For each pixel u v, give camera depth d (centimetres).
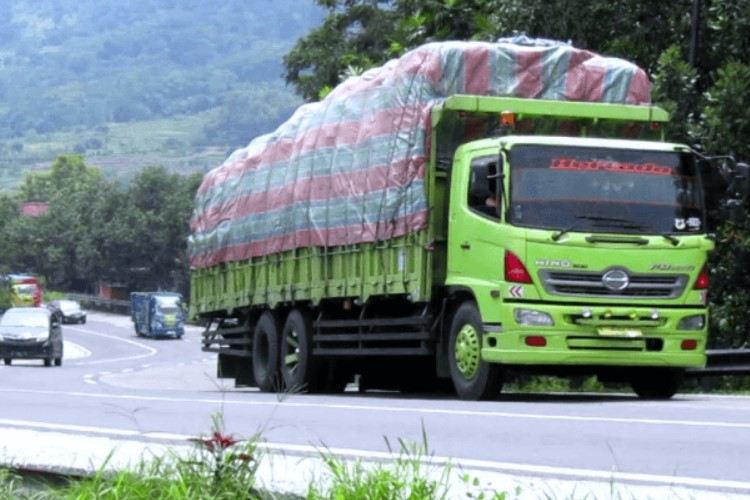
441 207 3472
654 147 3309
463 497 1344
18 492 1526
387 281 3666
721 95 4975
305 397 3550
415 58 3581
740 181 3312
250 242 4641
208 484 1375
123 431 2283
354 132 3891
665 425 2298
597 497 1380
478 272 3281
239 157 4912
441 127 3475
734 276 5006
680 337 3253
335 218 3972
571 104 3522
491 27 5644
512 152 3225
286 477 1438
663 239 3253
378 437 2197
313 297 4125
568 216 3216
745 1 5378
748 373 4109
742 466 1748
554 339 3170
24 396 3547
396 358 4112
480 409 2781
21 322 9756
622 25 5581
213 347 5203
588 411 2675
